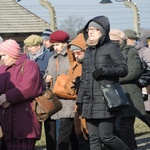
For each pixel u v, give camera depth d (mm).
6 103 8797
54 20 25812
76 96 10438
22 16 43344
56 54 11180
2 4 44438
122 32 10562
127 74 9656
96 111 9047
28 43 12133
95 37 9109
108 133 9156
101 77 9023
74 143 11125
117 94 9000
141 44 14266
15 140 8875
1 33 41531
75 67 10508
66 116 10555
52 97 9094
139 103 10617
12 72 8977
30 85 8812
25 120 8836
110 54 9102
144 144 13461
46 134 11203
